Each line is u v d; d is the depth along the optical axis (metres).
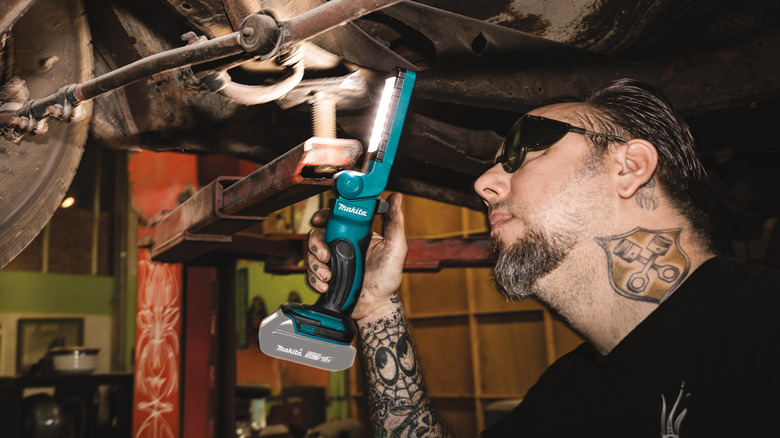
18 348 6.17
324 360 0.86
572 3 1.32
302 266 2.38
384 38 1.25
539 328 5.57
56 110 0.87
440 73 1.16
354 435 4.08
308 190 1.07
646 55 1.41
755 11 1.33
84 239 6.88
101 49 1.17
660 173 0.89
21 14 0.77
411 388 1.16
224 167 2.37
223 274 2.55
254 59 0.74
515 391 5.63
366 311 1.18
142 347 2.61
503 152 0.98
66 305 6.59
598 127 0.92
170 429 2.41
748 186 2.54
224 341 2.50
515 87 1.23
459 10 1.31
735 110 1.69
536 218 0.90
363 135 1.19
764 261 3.04
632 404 0.83
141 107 1.23
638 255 0.86
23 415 3.01
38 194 1.03
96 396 3.37
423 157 1.52
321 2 0.90
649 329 0.82
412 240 2.21
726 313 0.77
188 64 0.76
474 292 5.97
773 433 0.71
